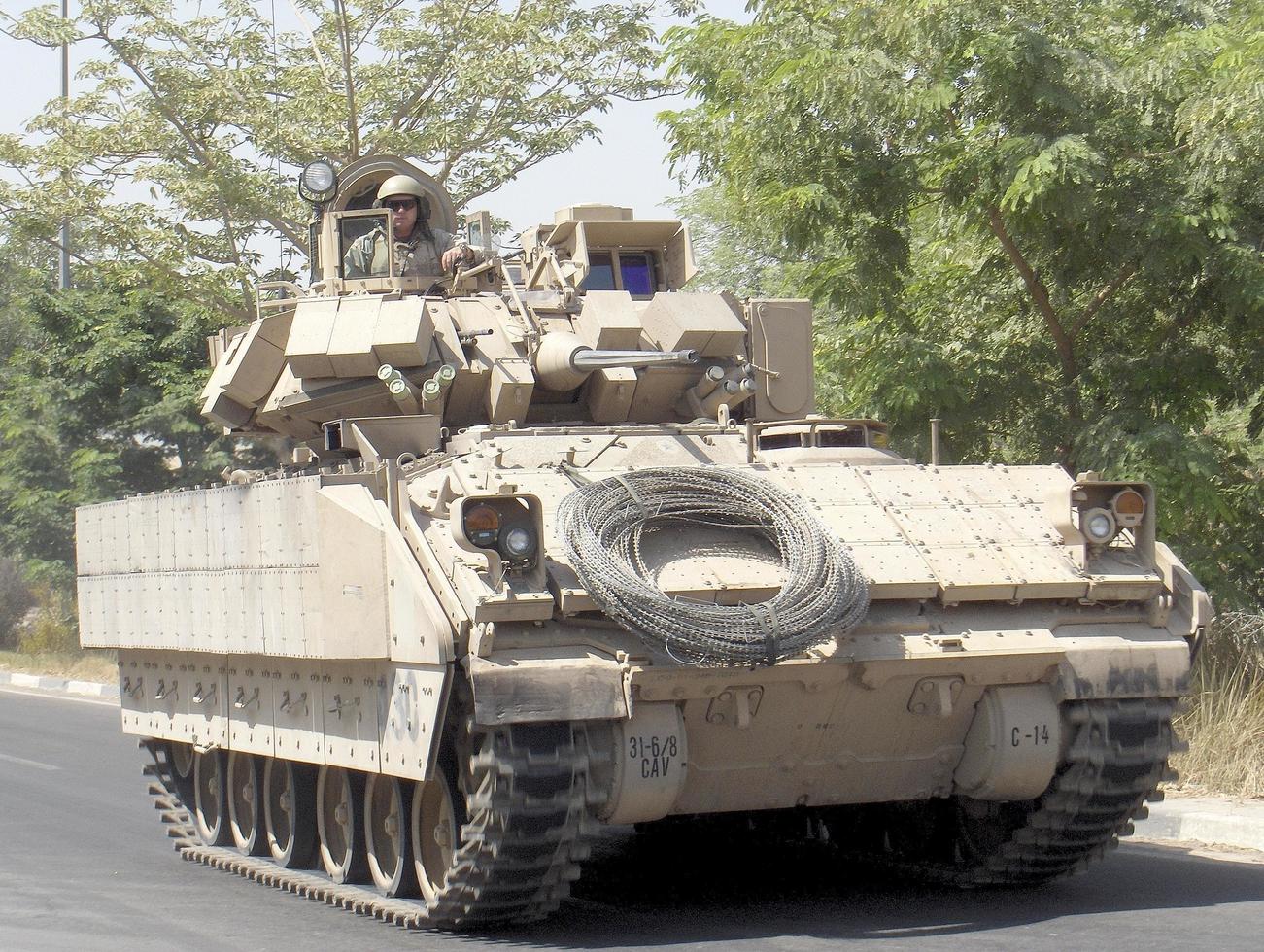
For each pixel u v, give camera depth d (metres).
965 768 9.99
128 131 26.92
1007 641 9.58
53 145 26.84
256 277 27.61
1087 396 16.73
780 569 9.44
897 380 16.17
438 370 11.72
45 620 35.97
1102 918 9.53
